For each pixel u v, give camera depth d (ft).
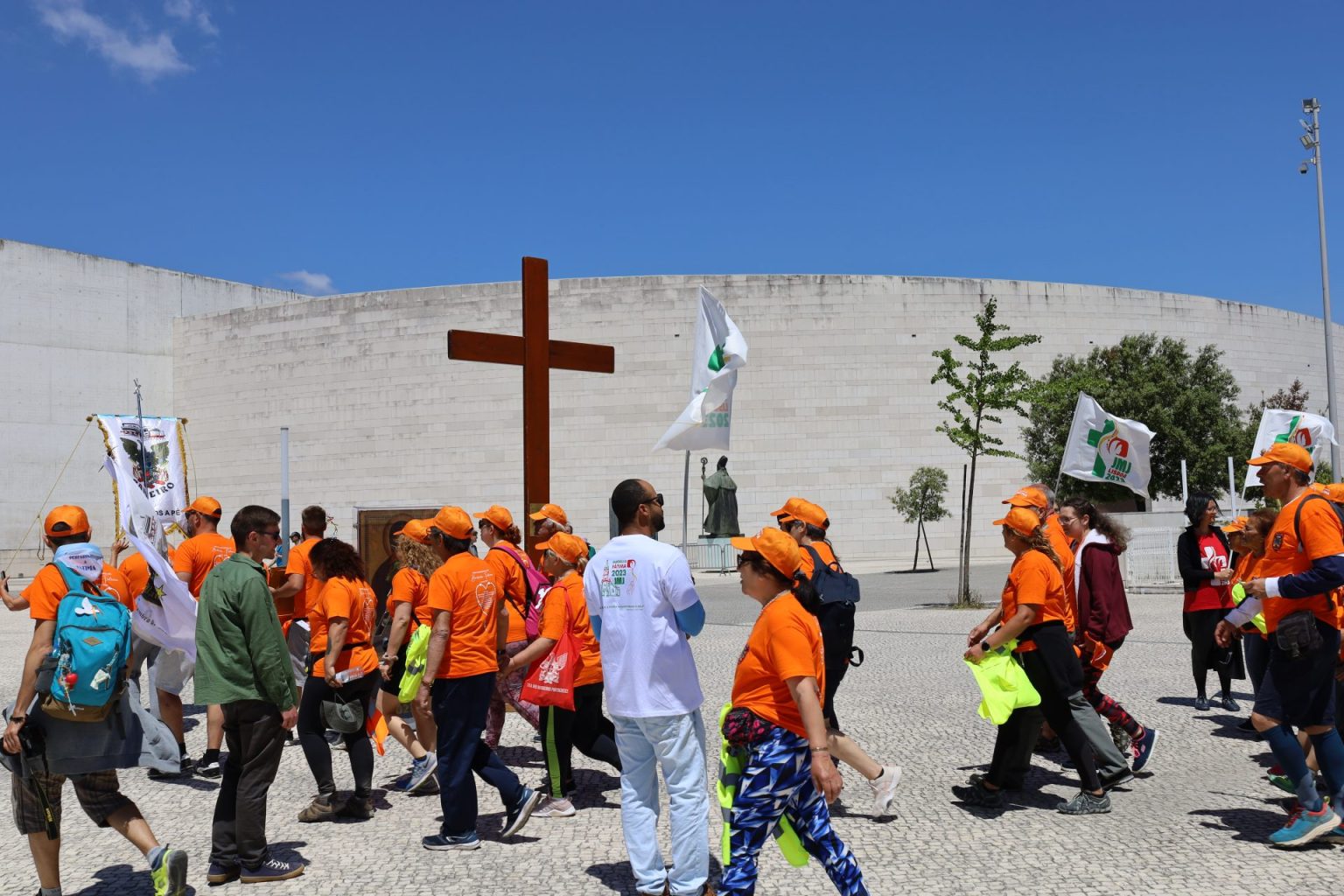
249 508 16.96
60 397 137.80
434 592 17.70
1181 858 16.48
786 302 127.85
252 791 16.16
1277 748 16.80
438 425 130.31
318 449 135.54
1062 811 19.22
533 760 25.30
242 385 141.28
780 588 13.34
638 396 127.03
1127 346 110.63
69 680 14.47
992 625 20.40
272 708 16.38
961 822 18.83
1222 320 138.00
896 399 127.65
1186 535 28.86
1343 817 16.96
